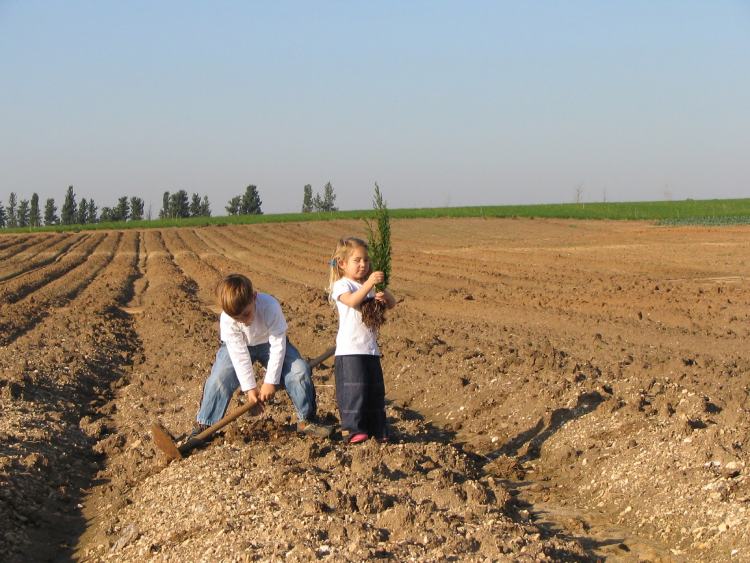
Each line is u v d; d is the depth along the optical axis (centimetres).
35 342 1504
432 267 3017
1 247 5416
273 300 770
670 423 766
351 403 756
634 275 2456
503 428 873
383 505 600
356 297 734
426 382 1090
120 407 1060
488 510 602
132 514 667
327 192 13375
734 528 564
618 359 1216
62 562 616
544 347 1316
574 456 766
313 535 543
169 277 3197
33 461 766
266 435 805
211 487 656
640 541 589
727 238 3662
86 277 3334
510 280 2477
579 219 6384
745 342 1339
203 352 1367
